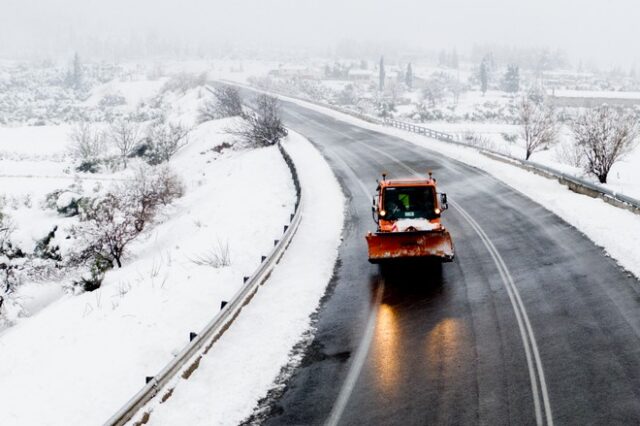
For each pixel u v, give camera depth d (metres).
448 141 43.34
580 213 20.05
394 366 9.91
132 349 10.63
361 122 59.81
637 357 9.73
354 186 27.67
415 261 15.65
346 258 16.50
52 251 27.08
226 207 24.91
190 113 79.88
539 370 9.48
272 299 13.20
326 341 11.08
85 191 38.84
